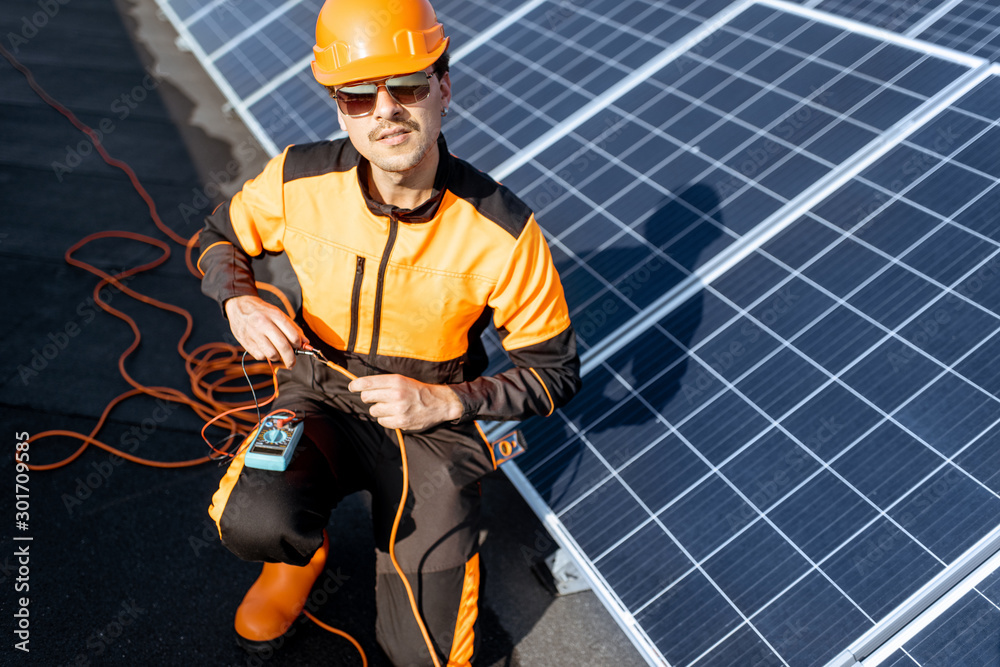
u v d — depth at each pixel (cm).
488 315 222
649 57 369
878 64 307
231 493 198
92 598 263
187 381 363
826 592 200
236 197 224
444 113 195
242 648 249
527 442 268
